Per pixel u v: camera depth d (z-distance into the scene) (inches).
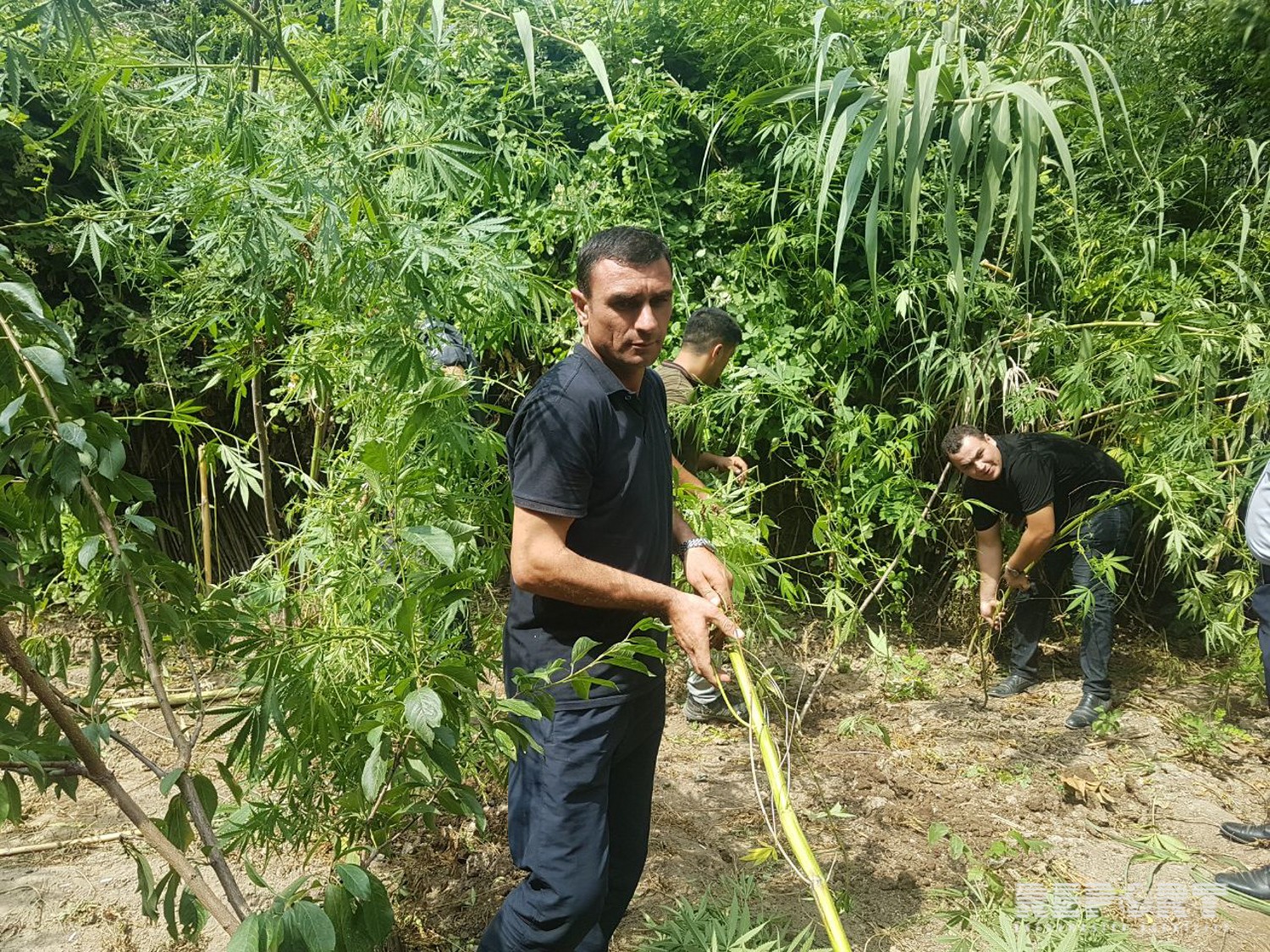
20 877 104.0
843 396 165.2
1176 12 162.6
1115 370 157.9
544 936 72.5
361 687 64.3
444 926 97.9
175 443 177.9
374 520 96.0
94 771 48.4
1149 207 164.7
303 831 68.6
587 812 72.4
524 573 69.5
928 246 166.9
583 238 159.0
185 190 83.8
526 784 74.1
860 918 103.5
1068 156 61.7
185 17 88.7
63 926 96.3
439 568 69.1
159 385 162.2
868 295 167.0
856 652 180.7
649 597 69.9
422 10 92.7
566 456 68.8
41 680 46.5
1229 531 158.7
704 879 109.7
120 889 102.9
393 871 106.2
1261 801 134.0
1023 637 167.6
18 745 47.8
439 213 101.5
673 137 172.9
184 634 57.3
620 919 86.4
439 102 102.2
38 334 46.2
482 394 114.0
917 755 143.9
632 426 73.5
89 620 113.3
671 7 172.4
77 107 87.4
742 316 168.2
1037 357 165.8
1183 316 152.0
